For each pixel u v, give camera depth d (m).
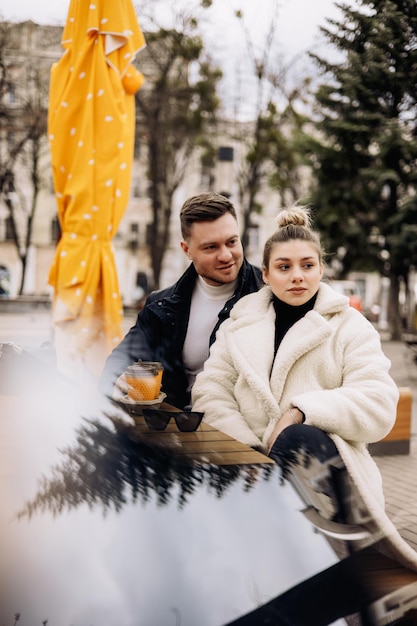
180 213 2.58
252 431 1.99
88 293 3.81
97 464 1.40
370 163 10.05
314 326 1.99
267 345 2.06
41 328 14.49
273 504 1.31
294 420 1.81
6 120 24.31
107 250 3.94
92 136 3.84
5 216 42.03
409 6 4.04
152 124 22.89
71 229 3.91
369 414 1.79
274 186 24.05
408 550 1.34
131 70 4.11
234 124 23.88
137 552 1.08
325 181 12.40
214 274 2.52
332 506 1.44
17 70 22.23
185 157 26.03
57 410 1.82
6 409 1.84
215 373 2.14
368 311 30.19
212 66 20.67
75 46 3.96
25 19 18.52
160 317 2.62
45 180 32.00
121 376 2.15
